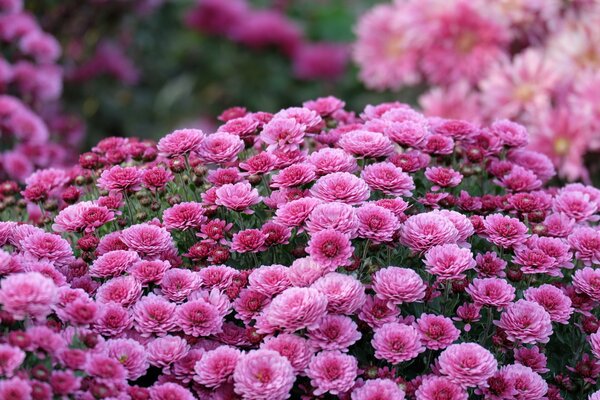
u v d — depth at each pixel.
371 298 1.21
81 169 1.47
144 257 1.26
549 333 1.20
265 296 1.20
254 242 1.23
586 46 1.74
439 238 1.21
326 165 1.28
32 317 1.09
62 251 1.24
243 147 1.34
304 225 1.23
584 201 1.37
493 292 1.21
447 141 1.37
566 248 1.27
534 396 1.18
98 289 1.21
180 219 1.27
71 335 1.14
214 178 1.32
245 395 1.10
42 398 1.04
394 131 1.33
